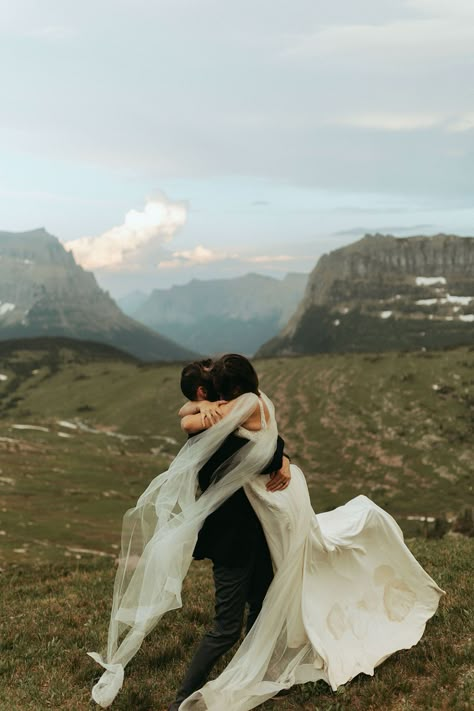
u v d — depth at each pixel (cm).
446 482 15562
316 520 664
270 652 630
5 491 10894
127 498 11394
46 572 1852
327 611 659
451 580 1013
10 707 653
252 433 616
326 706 603
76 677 722
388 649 668
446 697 589
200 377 650
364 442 18700
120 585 655
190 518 610
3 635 905
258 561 646
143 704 643
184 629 861
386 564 703
